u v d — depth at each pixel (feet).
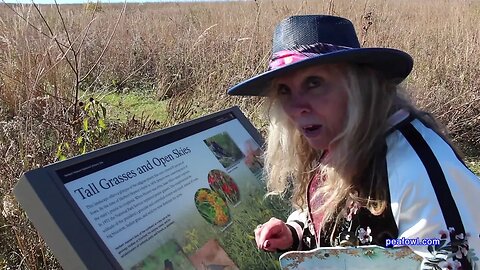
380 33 20.31
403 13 29.55
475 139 16.22
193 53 20.01
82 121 10.87
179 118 13.14
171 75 20.18
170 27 25.62
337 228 4.70
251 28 20.63
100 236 4.31
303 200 5.65
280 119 5.34
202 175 5.72
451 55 19.93
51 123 10.99
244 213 5.97
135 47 22.62
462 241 3.90
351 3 19.95
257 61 17.63
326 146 4.74
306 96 4.60
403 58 4.41
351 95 4.39
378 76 4.52
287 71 4.42
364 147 4.39
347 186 4.52
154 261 4.67
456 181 4.03
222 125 6.51
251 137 6.75
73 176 4.45
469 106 16.49
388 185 4.26
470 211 4.02
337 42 4.69
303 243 5.64
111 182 4.71
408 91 4.80
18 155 10.07
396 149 4.27
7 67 14.64
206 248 5.28
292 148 5.47
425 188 3.99
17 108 13.48
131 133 11.41
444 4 31.60
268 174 6.24
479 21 24.98
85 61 19.71
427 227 3.96
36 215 4.21
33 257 8.54
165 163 5.38
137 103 18.17
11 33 15.80
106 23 23.56
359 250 4.33
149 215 4.85
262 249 5.69
